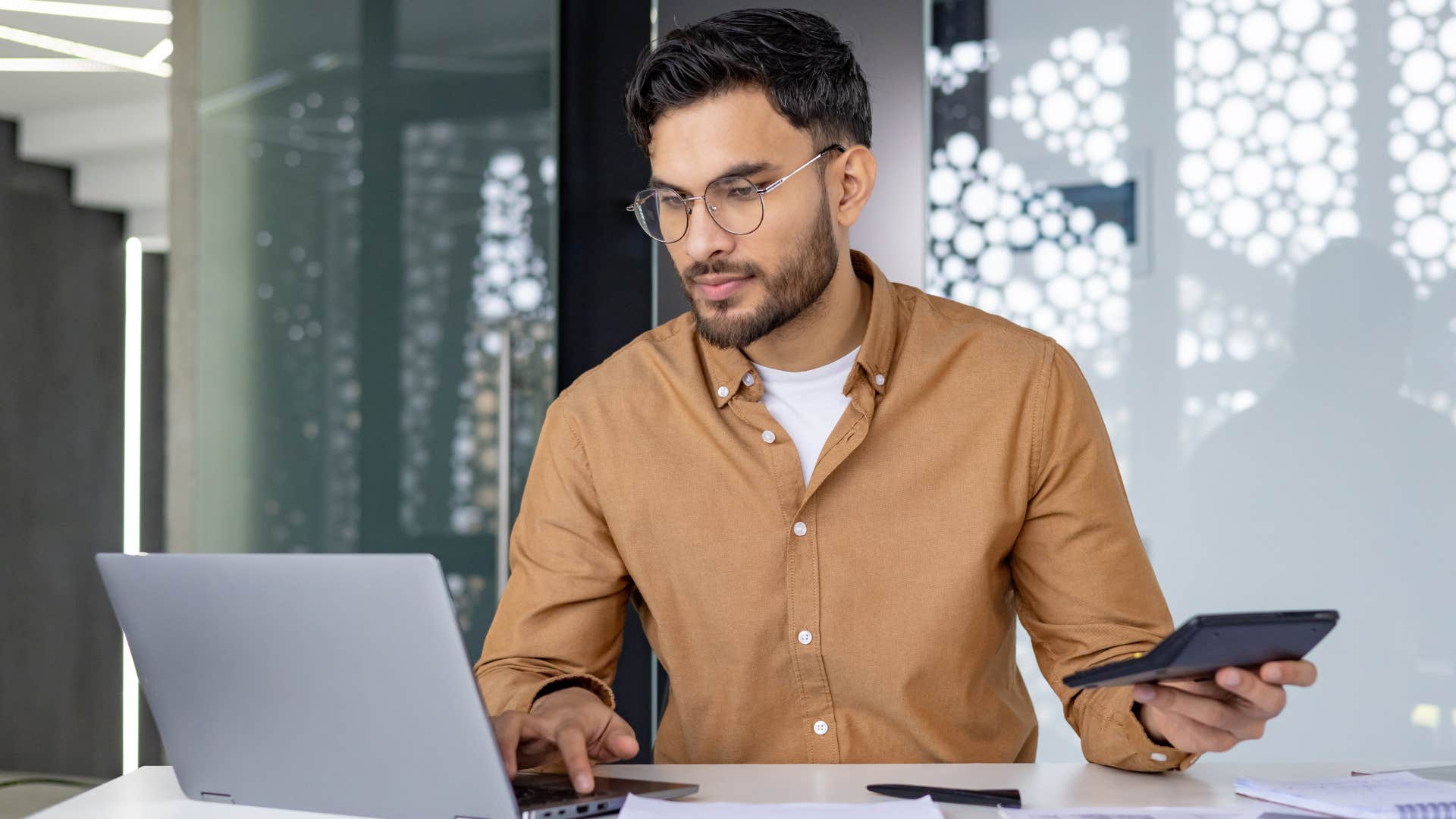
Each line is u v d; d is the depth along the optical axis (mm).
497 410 2697
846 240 1482
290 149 2842
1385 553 2186
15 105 6426
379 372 2773
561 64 2752
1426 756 2162
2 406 6797
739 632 1443
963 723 1423
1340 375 2211
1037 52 2365
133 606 1101
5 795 4934
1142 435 2305
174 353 2861
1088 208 2334
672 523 1468
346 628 989
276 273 2834
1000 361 1466
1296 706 2234
